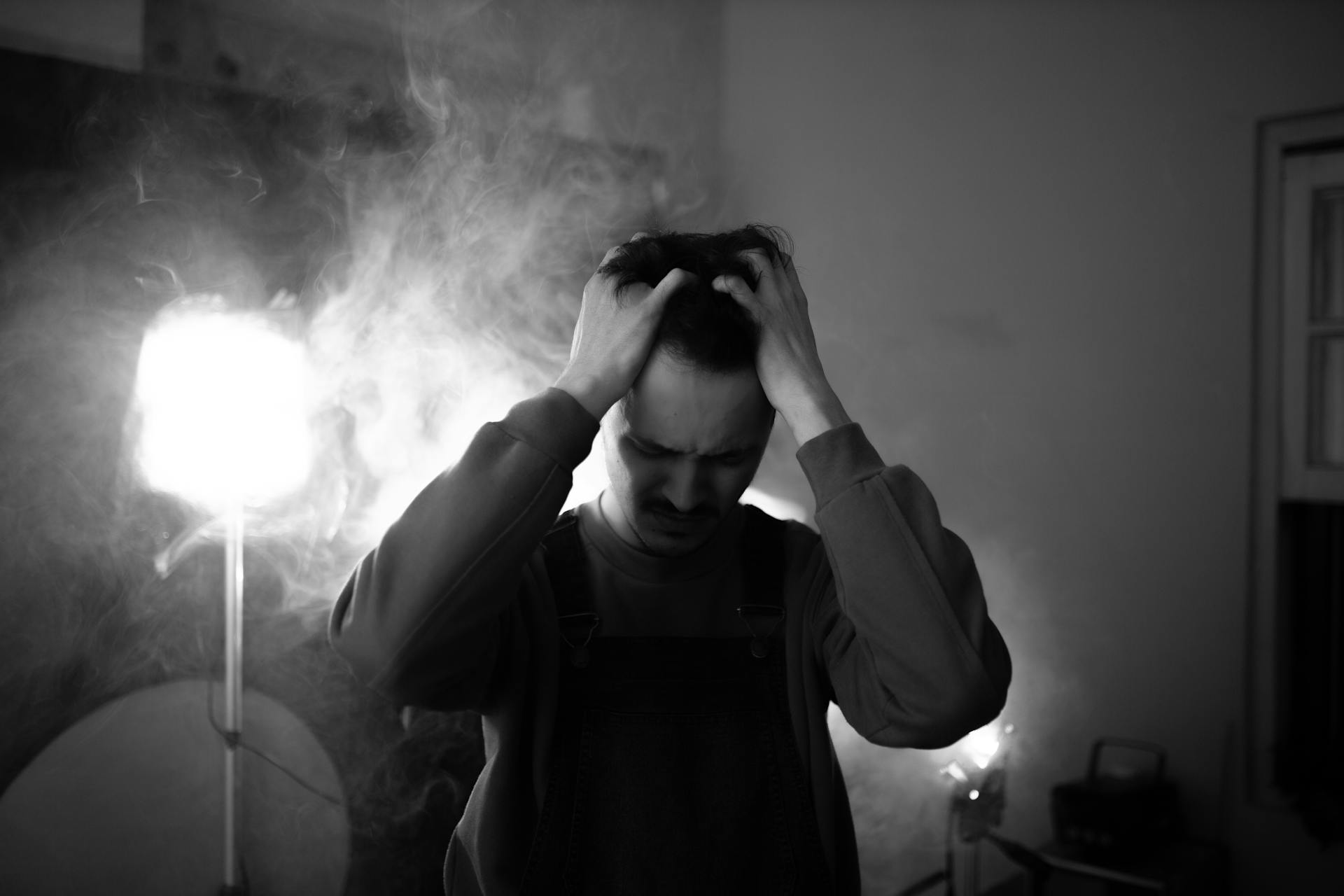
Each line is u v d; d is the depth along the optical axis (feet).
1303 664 8.46
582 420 2.64
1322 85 8.00
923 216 10.02
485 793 2.87
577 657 2.96
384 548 2.58
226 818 6.16
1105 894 7.70
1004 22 9.60
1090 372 9.09
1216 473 8.47
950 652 2.63
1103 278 9.02
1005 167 9.56
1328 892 7.89
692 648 3.00
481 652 2.65
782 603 3.11
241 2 7.26
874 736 2.85
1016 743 9.35
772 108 10.98
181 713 6.97
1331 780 7.84
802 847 2.89
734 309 2.81
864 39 10.41
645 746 2.89
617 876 2.81
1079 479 9.13
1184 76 8.65
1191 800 8.48
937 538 2.74
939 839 9.22
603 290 2.89
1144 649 8.77
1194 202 8.58
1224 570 8.41
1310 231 8.29
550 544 3.16
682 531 2.86
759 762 2.93
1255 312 8.39
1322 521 8.43
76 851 6.55
